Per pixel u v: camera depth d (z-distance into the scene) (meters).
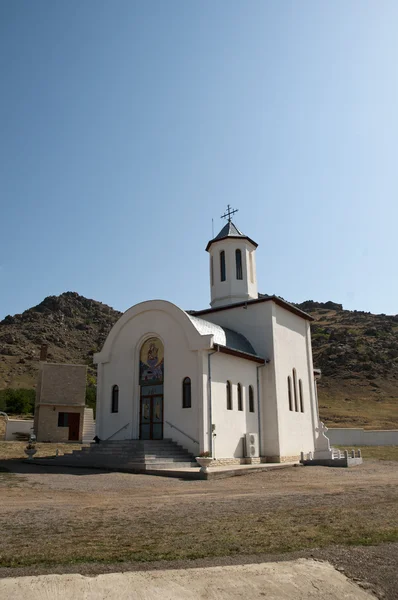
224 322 31.50
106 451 23.89
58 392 48.19
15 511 11.46
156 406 26.11
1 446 34.03
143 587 6.08
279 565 6.94
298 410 31.41
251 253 35.28
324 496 14.38
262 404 28.67
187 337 25.14
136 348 27.56
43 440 46.19
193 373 24.64
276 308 30.69
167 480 18.48
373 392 74.06
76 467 22.94
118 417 27.33
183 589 6.07
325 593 6.14
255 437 27.00
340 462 26.41
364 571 6.83
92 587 6.03
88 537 8.55
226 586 6.20
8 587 5.96
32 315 143.00
